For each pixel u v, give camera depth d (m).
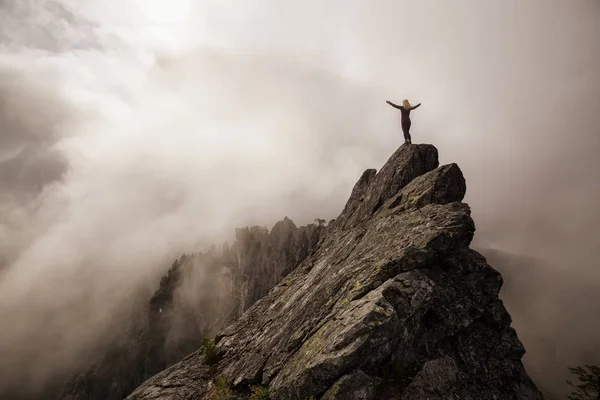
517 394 17.33
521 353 19.16
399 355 16.50
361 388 15.10
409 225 22.89
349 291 19.80
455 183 26.22
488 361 18.30
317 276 27.97
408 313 17.25
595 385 28.95
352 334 15.88
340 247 30.19
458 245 21.08
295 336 20.00
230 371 23.22
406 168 31.92
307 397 15.89
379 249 22.50
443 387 15.98
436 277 19.66
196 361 27.81
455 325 18.59
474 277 20.36
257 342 24.91
